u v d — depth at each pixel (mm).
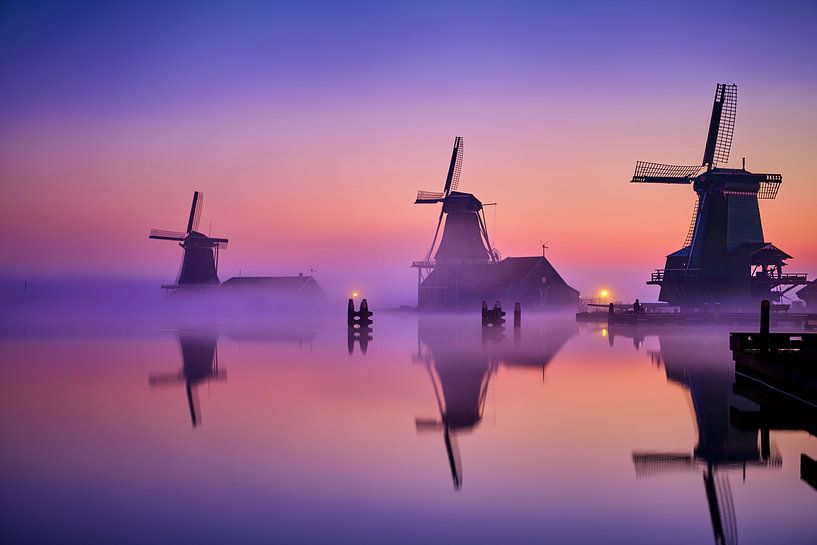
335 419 17797
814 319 51406
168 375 26641
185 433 16281
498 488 11969
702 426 16734
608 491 11758
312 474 12859
